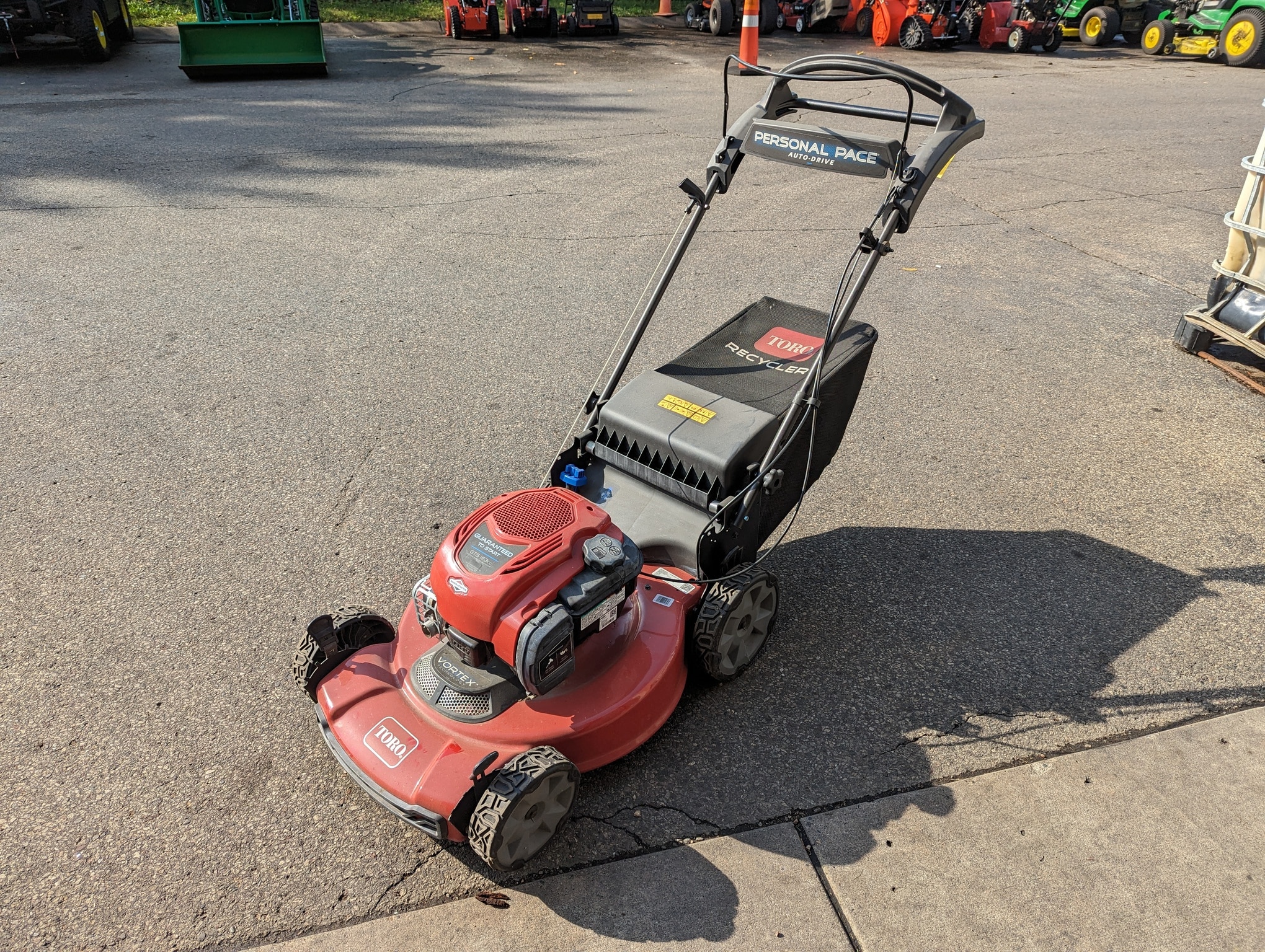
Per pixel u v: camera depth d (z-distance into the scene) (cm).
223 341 647
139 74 1516
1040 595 434
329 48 1838
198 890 295
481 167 1049
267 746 347
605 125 1252
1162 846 314
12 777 331
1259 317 607
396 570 437
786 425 354
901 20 1969
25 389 578
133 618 405
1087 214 944
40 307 686
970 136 360
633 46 1934
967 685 383
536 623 281
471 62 1712
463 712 307
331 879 300
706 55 1847
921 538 473
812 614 421
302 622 405
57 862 303
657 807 326
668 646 340
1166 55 2055
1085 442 556
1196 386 621
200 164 1029
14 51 1521
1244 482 519
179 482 496
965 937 284
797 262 807
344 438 539
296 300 713
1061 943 283
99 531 458
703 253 822
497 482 502
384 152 1097
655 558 369
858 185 1029
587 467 388
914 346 666
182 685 372
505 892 296
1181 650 401
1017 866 306
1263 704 372
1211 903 295
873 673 388
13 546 446
